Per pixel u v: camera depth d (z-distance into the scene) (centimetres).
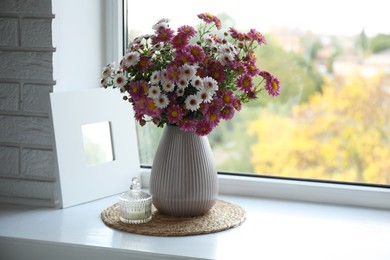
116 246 170
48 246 175
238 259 163
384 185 210
